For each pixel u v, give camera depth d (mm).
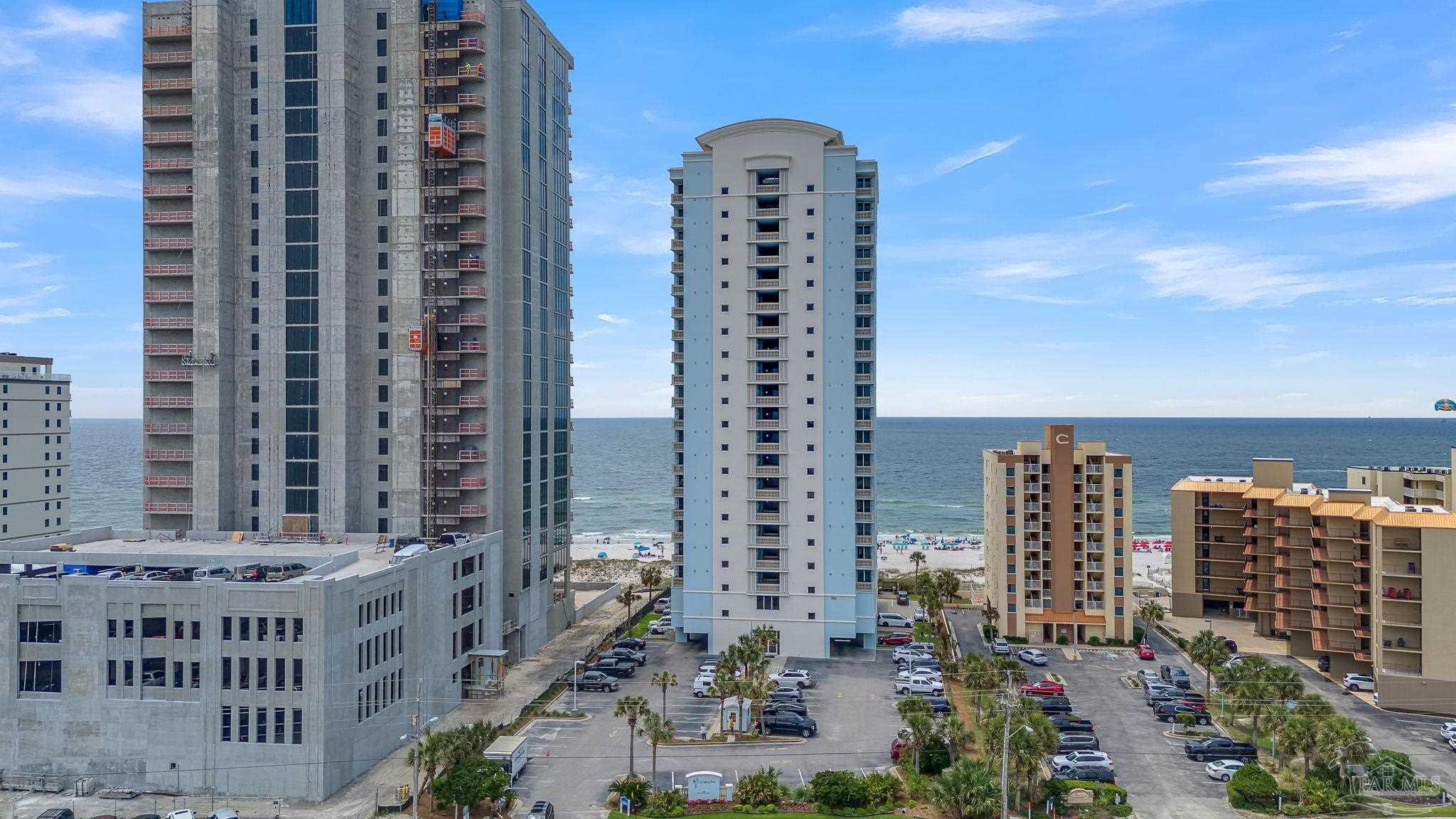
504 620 106375
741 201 108562
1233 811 65688
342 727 70125
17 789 69375
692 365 110000
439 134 99188
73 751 69812
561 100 125688
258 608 68125
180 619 69250
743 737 80750
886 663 105375
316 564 79062
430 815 64062
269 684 67938
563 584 124375
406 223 101562
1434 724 85688
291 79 101938
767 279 109125
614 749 78000
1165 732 83250
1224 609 132500
